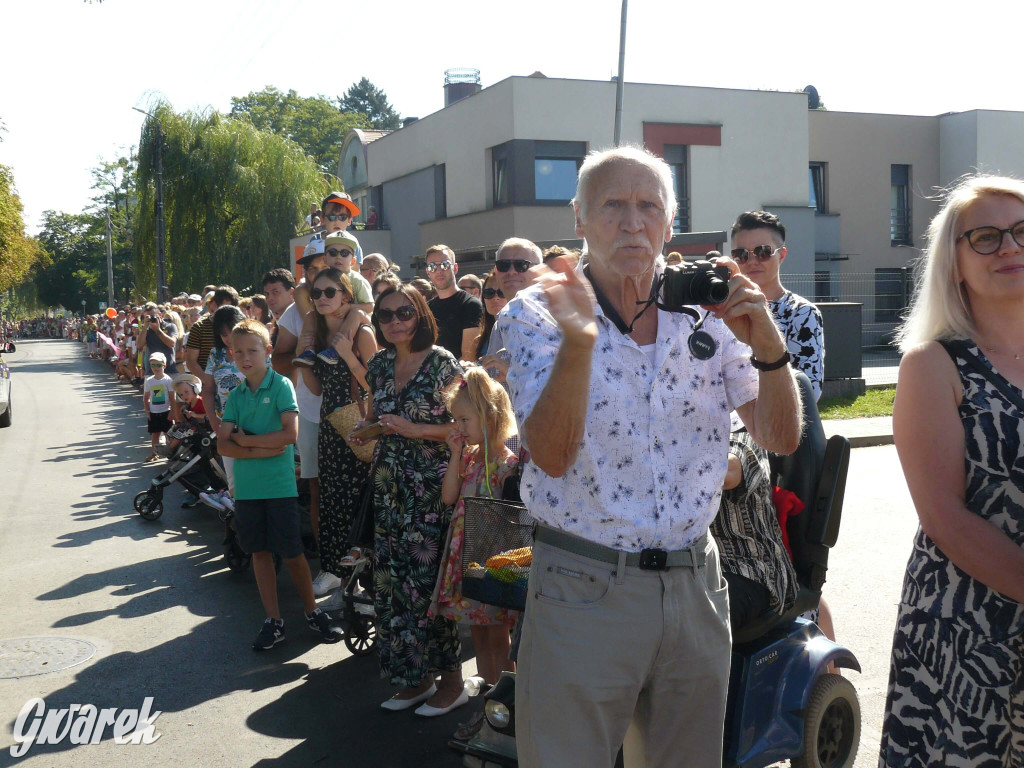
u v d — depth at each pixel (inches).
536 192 856.9
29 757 147.6
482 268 688.4
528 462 88.4
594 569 82.0
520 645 87.2
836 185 1106.1
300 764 145.0
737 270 81.0
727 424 87.2
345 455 206.4
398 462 160.7
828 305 569.6
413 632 158.4
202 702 168.7
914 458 85.7
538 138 853.2
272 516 192.9
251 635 204.1
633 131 887.1
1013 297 84.2
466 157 939.3
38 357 1711.4
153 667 185.6
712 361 85.4
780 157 951.6
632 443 81.7
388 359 168.6
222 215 1163.3
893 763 86.9
